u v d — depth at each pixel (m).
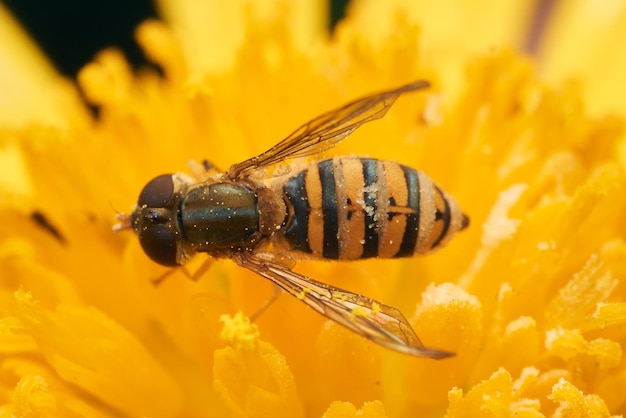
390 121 0.05
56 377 0.05
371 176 0.05
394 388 0.05
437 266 0.05
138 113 0.05
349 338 0.05
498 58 0.05
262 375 0.05
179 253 0.05
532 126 0.05
